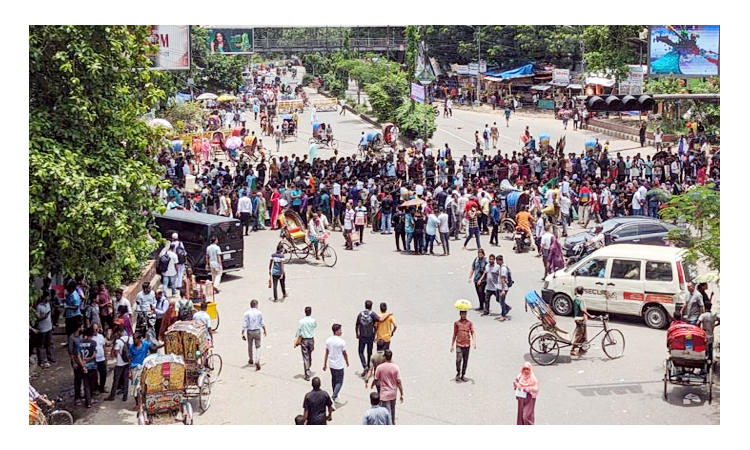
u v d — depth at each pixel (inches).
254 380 755.4
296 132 2365.9
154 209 784.3
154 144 853.8
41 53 717.9
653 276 886.4
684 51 2075.5
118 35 772.0
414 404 691.4
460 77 3083.2
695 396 705.0
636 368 774.5
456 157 2046.0
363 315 750.5
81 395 722.2
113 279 784.3
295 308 968.3
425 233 1243.2
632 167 1627.7
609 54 2192.4
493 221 1304.1
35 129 689.0
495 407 685.3
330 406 602.2
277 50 3206.2
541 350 807.7
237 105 2719.0
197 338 694.5
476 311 955.3
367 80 2829.7
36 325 774.5
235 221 1113.4
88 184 687.7
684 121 2103.8
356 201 1441.9
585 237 1170.6
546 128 2438.5
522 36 2834.6
